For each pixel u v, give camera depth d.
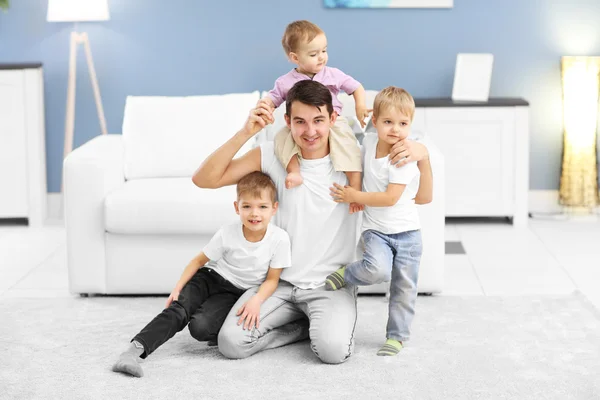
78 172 3.69
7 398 2.70
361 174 3.04
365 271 2.96
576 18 5.28
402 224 3.02
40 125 5.16
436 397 2.69
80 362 3.00
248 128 2.95
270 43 5.30
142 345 2.93
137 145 4.24
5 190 5.12
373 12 5.28
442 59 5.33
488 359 2.99
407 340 3.08
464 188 5.09
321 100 2.89
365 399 2.67
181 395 2.71
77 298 3.76
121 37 5.29
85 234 3.72
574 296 3.71
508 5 5.27
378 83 5.35
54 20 4.99
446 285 3.93
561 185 5.35
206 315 3.06
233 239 3.08
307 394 2.71
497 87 5.36
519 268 4.19
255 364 2.96
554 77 5.34
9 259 4.41
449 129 5.04
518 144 5.04
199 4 5.27
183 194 3.70
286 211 3.08
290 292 3.10
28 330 3.34
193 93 5.36
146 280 3.74
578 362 2.96
